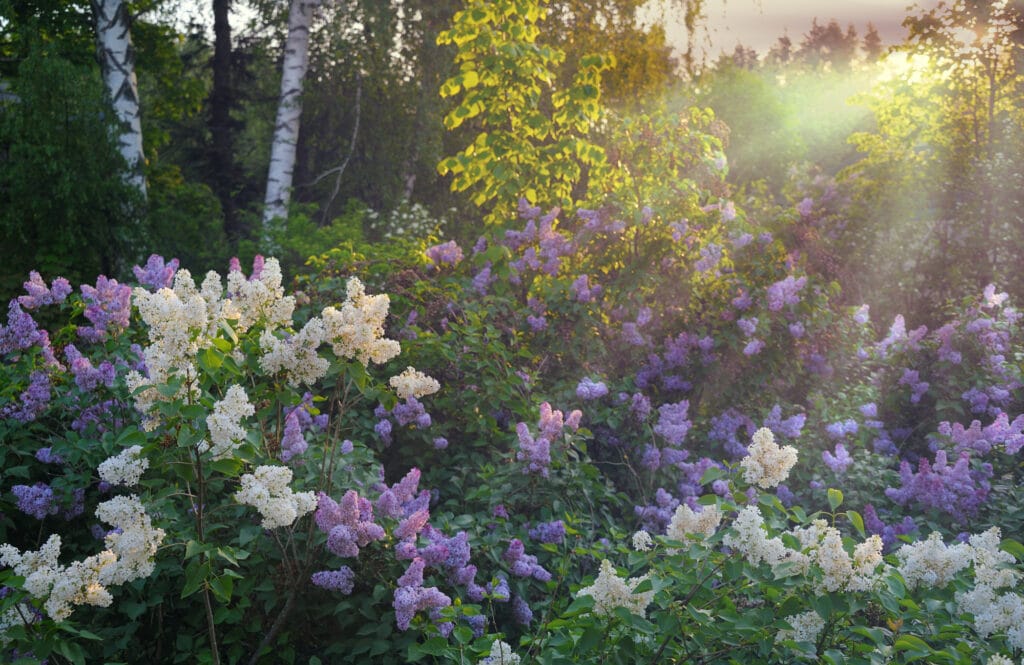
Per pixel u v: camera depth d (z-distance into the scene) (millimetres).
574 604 2984
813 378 7367
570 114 8312
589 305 6859
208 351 3133
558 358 6777
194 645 3910
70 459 4293
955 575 3137
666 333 7141
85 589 2877
